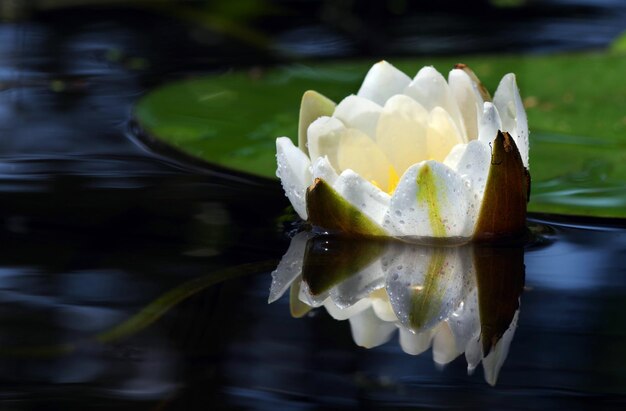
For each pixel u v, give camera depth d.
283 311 1.31
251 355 1.28
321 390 1.26
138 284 1.33
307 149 1.38
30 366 1.27
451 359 1.28
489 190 1.35
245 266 1.35
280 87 1.60
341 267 1.35
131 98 1.61
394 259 1.36
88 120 1.56
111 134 1.54
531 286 1.33
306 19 2.09
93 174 1.47
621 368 1.26
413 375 1.27
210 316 1.31
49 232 1.39
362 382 1.26
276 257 1.36
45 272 1.34
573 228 1.39
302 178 1.36
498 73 1.58
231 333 1.29
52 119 1.56
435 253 1.36
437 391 1.26
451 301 1.32
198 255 1.36
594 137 1.47
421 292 1.32
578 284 1.33
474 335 1.29
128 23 2.04
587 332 1.29
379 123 1.36
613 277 1.33
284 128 1.51
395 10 2.17
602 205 1.38
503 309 1.31
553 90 1.54
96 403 1.25
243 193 1.44
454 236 1.36
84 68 1.68
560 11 2.08
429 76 1.37
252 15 2.07
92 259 1.36
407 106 1.36
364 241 1.38
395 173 1.37
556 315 1.30
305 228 1.39
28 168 1.47
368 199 1.35
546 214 1.41
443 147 1.36
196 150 1.47
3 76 1.65
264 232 1.39
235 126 1.51
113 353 1.28
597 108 1.51
